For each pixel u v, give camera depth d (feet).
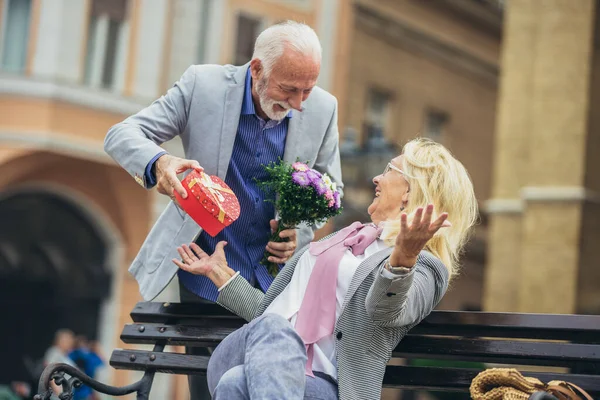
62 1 59.77
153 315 14.29
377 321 11.54
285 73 13.70
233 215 13.44
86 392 37.76
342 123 74.64
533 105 62.08
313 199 14.19
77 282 64.28
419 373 12.31
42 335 64.54
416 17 83.05
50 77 59.41
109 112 61.41
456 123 87.86
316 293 12.34
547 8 61.87
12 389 43.24
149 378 13.75
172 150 64.64
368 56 78.38
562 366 12.06
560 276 60.13
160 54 63.52
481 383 10.89
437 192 12.51
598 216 60.75
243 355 11.35
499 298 62.85
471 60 89.35
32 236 62.69
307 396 11.51
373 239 12.69
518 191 62.54
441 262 12.21
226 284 13.23
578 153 60.59
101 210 63.57
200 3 65.41
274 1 69.15
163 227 14.48
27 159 59.72
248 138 14.55
